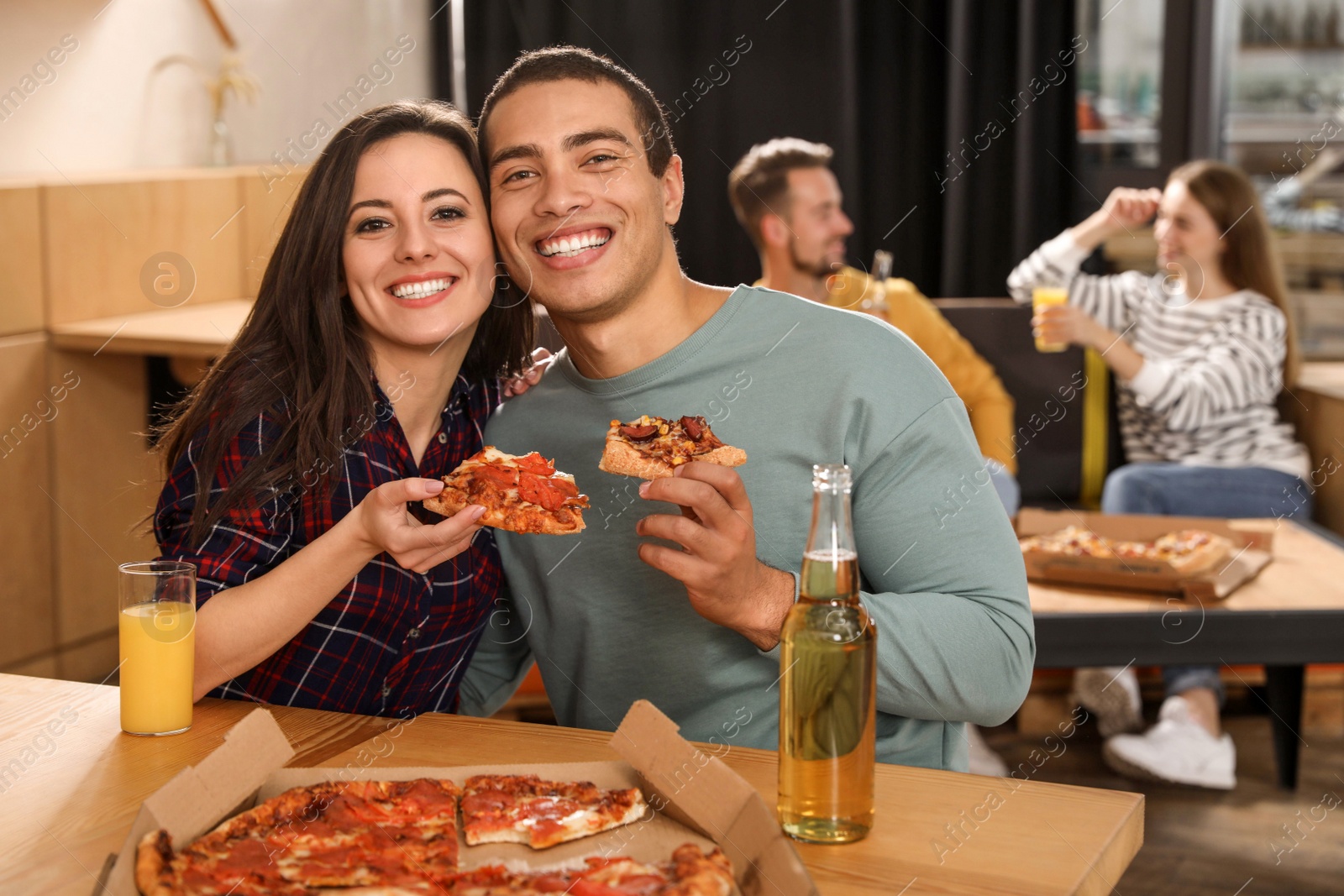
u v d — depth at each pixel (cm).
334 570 111
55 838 86
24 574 296
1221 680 290
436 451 136
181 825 79
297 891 73
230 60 363
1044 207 386
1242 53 393
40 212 293
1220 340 319
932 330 323
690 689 126
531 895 72
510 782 88
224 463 123
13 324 289
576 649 132
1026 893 77
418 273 126
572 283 125
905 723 122
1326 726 292
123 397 319
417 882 74
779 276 319
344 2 405
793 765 84
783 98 394
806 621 83
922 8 389
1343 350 392
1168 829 237
